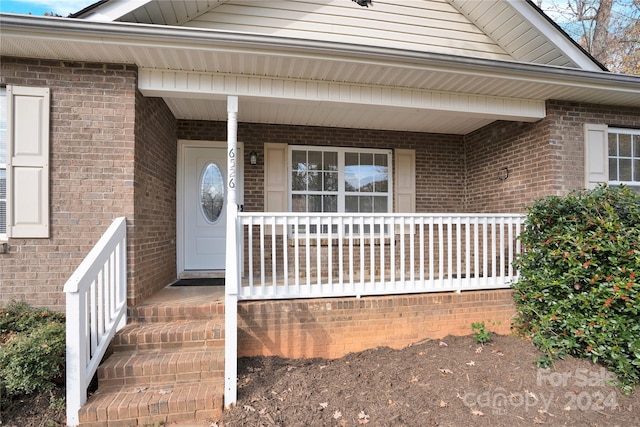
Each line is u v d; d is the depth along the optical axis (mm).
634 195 3379
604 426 2496
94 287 2834
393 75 3926
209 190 5641
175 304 3670
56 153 3508
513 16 4750
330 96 4102
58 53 3359
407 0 4961
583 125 4789
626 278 3012
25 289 3461
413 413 2609
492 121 5664
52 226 3500
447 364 3324
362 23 4824
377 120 5602
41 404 2646
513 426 2480
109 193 3561
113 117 3578
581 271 3277
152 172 4191
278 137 5836
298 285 3689
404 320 3895
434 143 6465
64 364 2850
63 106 3516
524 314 4008
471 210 6367
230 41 3225
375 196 6281
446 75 3932
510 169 5395
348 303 3740
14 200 3439
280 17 4605
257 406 2693
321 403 2727
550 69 3959
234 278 2867
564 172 4691
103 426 2510
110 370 2834
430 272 4062
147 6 3711
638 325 2889
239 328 3518
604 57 11234
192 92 3793
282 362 3479
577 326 3266
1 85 3490
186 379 2943
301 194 6000
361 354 3668
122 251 3467
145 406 2557
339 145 6059
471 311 4098
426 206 6398
